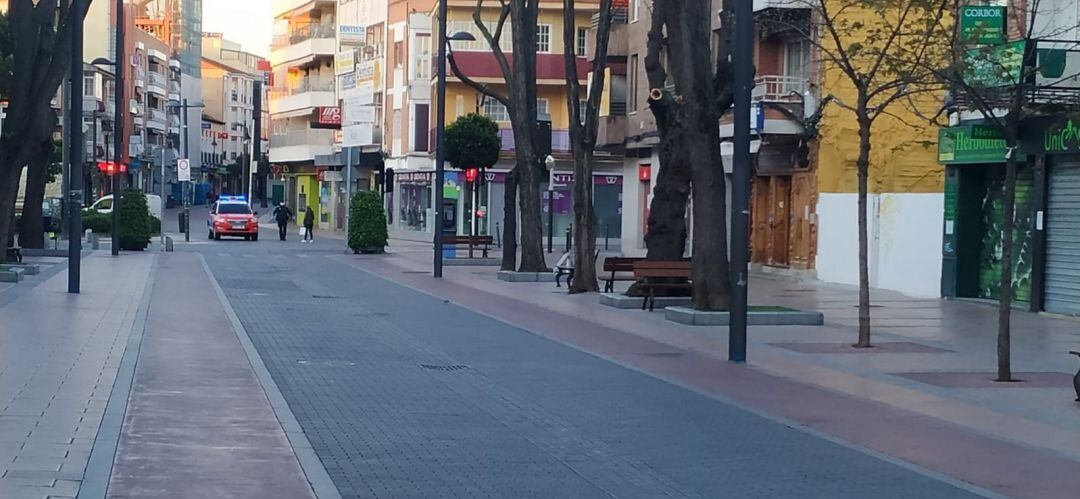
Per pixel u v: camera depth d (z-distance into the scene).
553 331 20.59
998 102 18.47
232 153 158.12
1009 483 9.68
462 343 18.62
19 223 38.41
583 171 29.44
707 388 14.52
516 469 9.77
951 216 28.22
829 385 14.94
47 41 26.83
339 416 11.99
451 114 63.47
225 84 155.50
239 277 31.81
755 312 22.22
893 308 26.08
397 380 14.54
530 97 34.16
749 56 16.94
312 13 83.56
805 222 34.75
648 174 46.28
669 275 24.83
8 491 8.19
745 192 16.95
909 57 18.86
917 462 10.47
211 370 14.48
